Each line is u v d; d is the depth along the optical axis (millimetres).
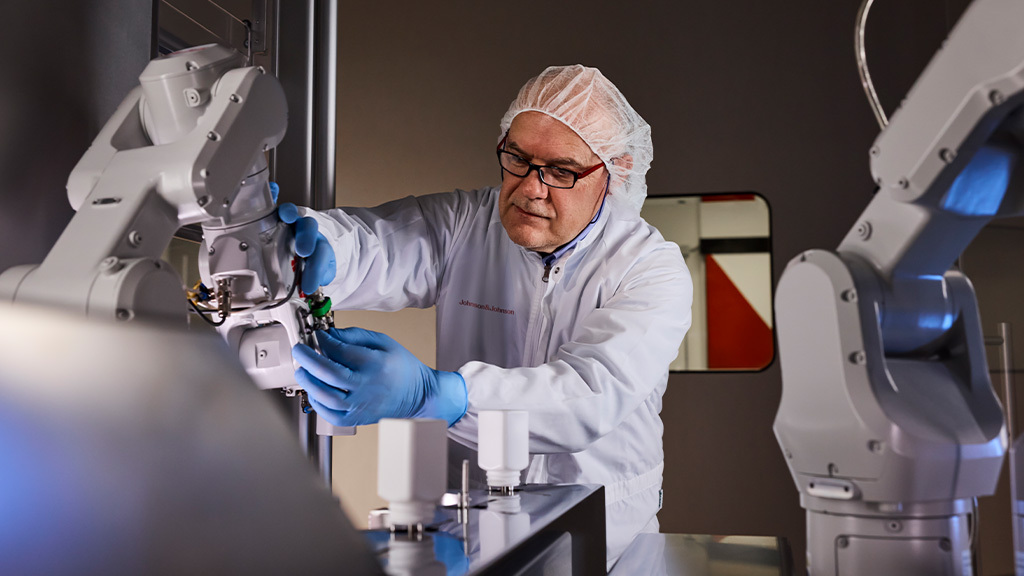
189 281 1238
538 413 1094
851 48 3186
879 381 840
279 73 1390
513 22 3402
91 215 578
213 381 330
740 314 3180
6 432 250
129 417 280
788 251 3170
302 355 834
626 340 1264
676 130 3283
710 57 3281
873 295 860
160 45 1078
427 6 3457
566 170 1431
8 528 237
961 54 761
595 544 836
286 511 313
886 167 828
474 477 1533
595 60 3342
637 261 1533
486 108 3381
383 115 3438
